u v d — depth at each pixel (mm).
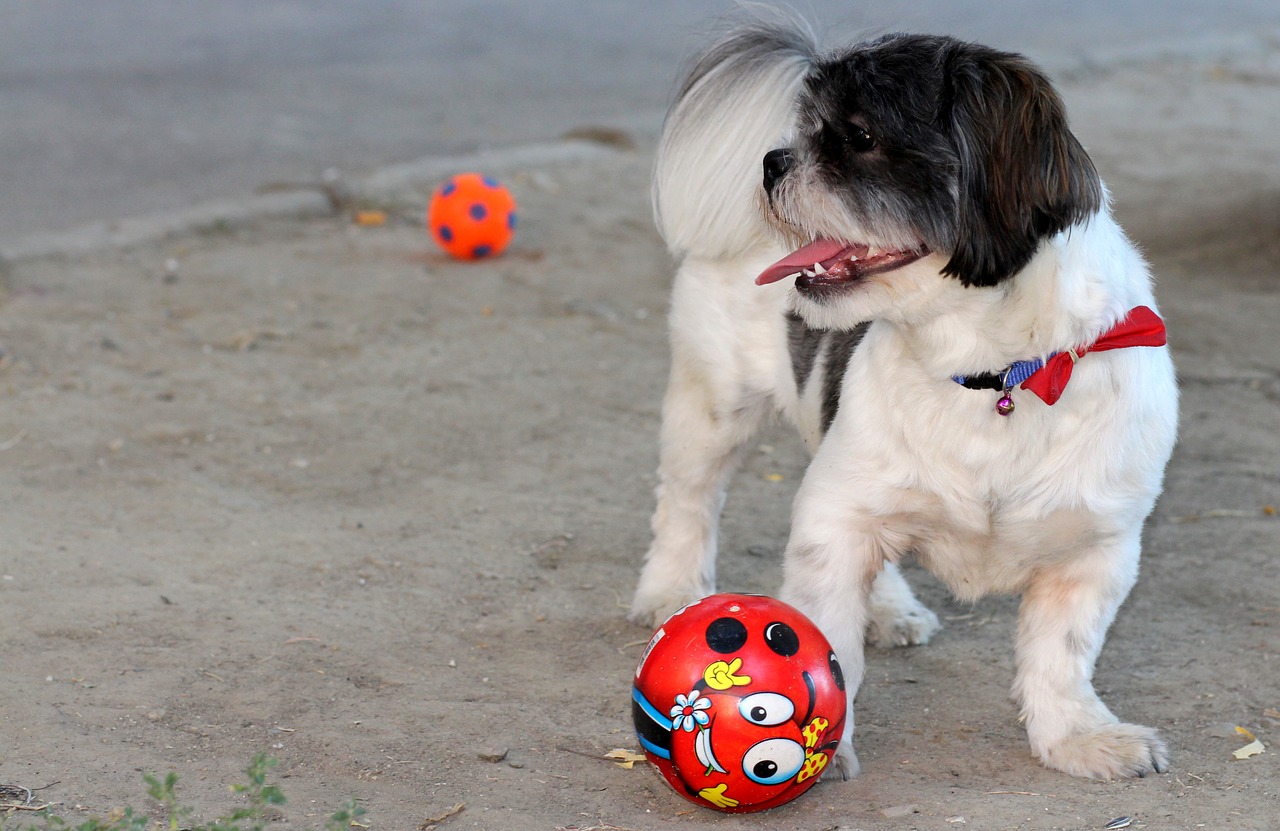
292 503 8375
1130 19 31969
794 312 5730
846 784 5383
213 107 19922
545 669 6395
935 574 5832
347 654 6445
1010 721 6047
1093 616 5559
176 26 26672
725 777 4805
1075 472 5188
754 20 6668
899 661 6738
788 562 5590
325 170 16766
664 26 28781
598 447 9539
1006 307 4938
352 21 28234
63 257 13242
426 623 6852
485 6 30969
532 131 19359
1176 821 4996
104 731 5547
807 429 6297
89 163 16594
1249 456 9344
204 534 7816
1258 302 12672
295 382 10555
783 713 4781
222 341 11367
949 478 5246
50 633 6445
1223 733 5773
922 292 4984
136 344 11211
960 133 4855
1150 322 5066
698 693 4809
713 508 7238
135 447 9133
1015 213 4801
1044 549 5430
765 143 6359
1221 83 25234
